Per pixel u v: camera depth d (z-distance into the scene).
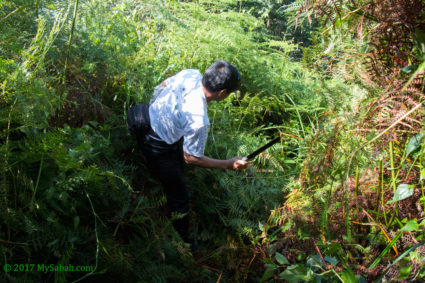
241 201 2.60
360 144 1.52
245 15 3.83
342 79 1.72
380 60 1.51
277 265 2.06
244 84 3.41
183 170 2.36
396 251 1.60
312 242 1.96
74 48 2.25
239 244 2.39
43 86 1.79
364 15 1.46
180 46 3.09
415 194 1.59
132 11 3.16
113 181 1.99
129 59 2.53
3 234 1.76
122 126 2.49
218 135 2.88
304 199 2.00
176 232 2.22
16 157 1.82
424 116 1.40
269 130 3.50
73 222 2.00
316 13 1.51
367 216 1.81
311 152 1.68
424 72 1.38
